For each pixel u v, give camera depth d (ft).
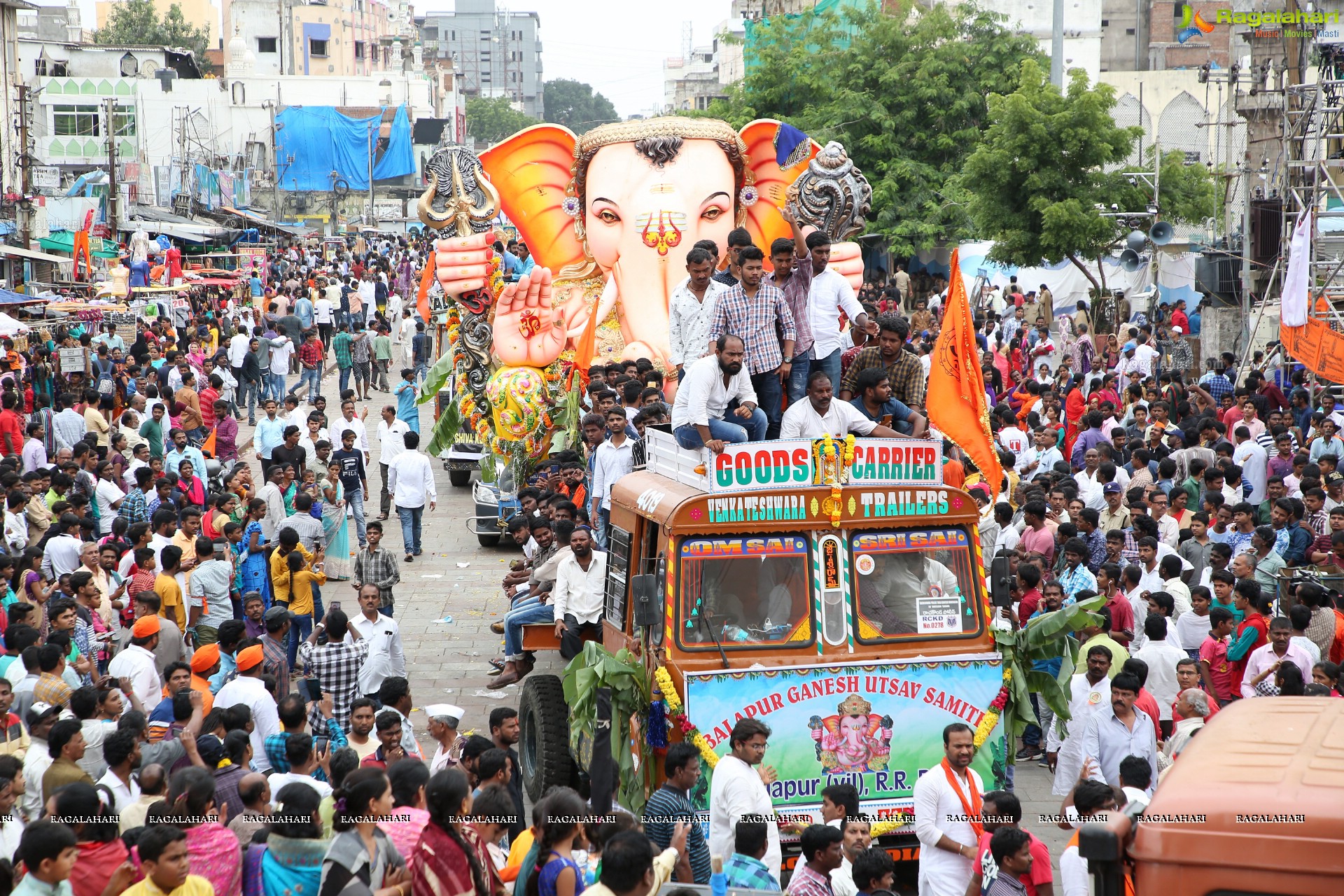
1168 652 34.27
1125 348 81.66
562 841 21.36
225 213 195.31
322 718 31.22
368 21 382.42
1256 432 58.13
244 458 85.51
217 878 21.59
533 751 34.63
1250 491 52.37
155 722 29.73
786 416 30.32
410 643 50.57
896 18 127.34
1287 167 77.77
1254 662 33.99
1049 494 44.60
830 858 22.72
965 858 24.75
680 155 68.08
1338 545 39.88
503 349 60.13
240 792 24.49
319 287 126.41
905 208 121.80
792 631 27.76
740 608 27.76
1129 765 25.48
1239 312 89.81
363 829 21.03
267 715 30.35
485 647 50.08
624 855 19.26
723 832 25.26
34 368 75.46
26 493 49.32
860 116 123.75
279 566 45.50
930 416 35.58
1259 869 14.16
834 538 28.09
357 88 280.72
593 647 28.35
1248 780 14.99
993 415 59.21
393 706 29.86
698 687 26.89
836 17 134.31
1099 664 31.78
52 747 25.95
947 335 35.55
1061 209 95.81
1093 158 98.63
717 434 29.45
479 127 531.91
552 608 37.14
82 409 68.28
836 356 33.17
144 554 42.16
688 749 25.17
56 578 44.39
